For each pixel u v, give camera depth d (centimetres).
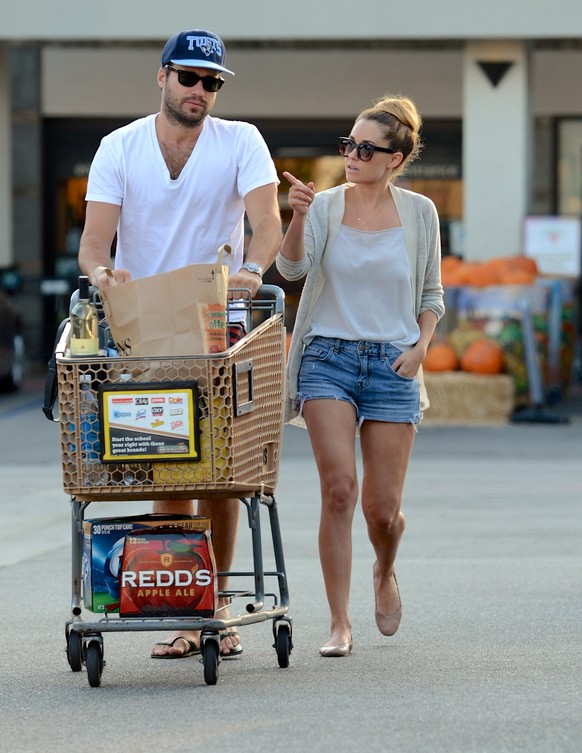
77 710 1353
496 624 1759
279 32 4628
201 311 1405
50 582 2122
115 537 1463
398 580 2083
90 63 6178
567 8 4572
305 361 1612
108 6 4650
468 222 4791
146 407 1402
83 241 1558
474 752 1171
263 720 1291
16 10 4666
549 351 4659
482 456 3669
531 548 2353
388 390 1593
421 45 4991
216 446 1409
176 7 4638
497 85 4731
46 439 4006
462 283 4469
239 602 1941
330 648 1584
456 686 1422
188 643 1619
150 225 1570
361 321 1600
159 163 1559
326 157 6153
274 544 1560
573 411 4666
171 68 1516
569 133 6156
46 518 2770
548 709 1317
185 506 1636
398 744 1199
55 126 6244
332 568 1595
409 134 1598
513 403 4381
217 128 1573
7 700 1404
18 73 6184
